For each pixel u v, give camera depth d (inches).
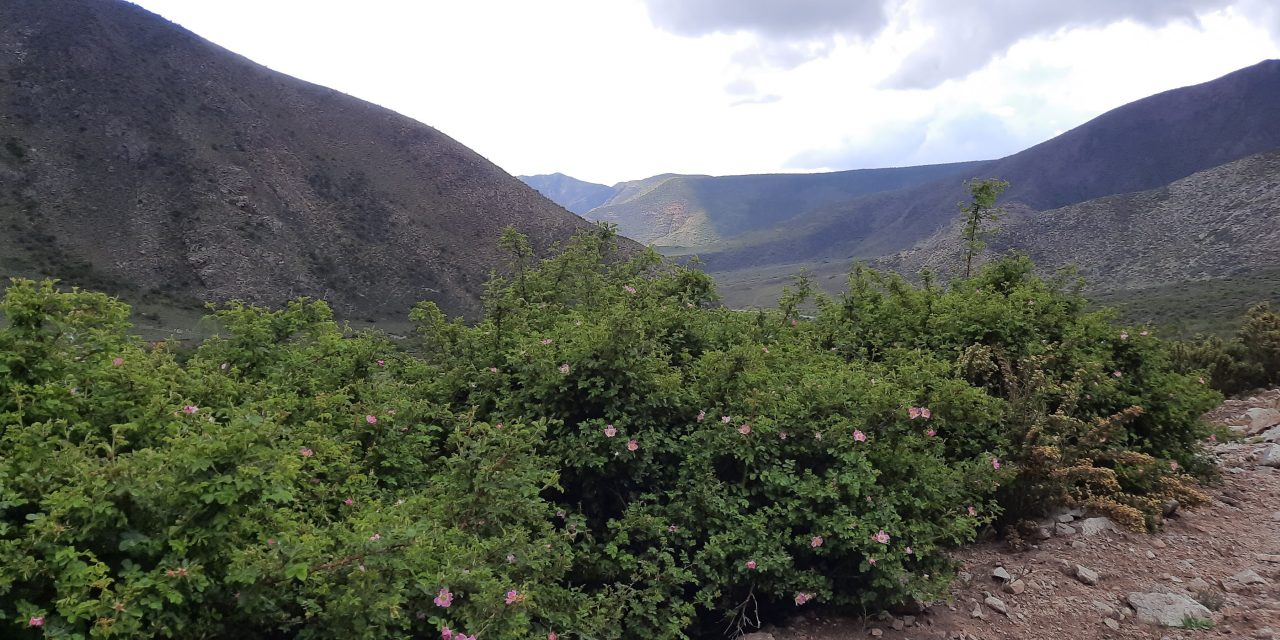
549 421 172.4
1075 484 213.3
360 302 2017.7
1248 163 3112.7
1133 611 159.8
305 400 179.0
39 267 1560.0
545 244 2682.1
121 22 2568.9
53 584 93.7
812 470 173.6
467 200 2797.7
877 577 155.4
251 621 105.7
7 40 2198.6
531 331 234.4
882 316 289.0
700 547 167.3
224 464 108.1
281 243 2066.9
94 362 149.1
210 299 1750.7
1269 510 218.7
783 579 158.6
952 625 157.2
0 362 132.9
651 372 183.2
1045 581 174.1
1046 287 305.1
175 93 2415.1
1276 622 147.3
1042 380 223.5
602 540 169.0
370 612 104.7
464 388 217.3
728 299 4542.3
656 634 147.0
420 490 166.7
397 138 2974.9
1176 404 243.6
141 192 1982.0
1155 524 202.2
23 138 1915.6
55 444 122.9
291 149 2527.1
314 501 146.5
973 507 187.0
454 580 116.0
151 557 101.0
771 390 187.0
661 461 179.0
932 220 7677.2
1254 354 426.9
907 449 176.1
